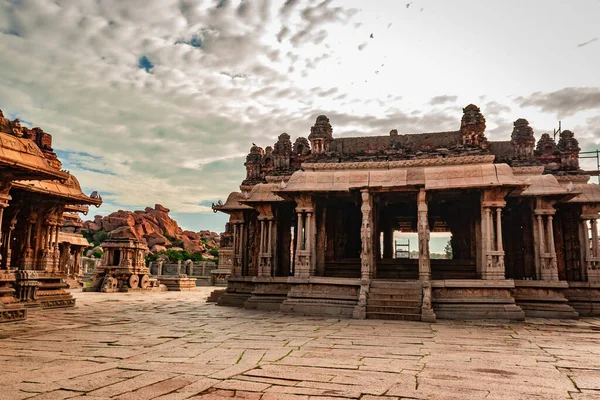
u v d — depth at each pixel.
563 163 24.88
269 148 30.39
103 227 103.88
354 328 15.22
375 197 24.56
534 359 9.56
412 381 7.36
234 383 7.14
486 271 20.50
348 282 21.08
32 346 10.82
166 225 114.38
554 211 22.34
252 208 27.92
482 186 20.56
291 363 8.78
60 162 26.44
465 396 6.49
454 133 24.78
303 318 18.77
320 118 26.17
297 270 22.75
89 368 8.26
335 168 24.11
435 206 29.97
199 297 34.94
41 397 6.31
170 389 6.75
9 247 21.31
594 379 7.65
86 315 19.12
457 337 13.23
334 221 28.52
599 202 23.34
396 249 38.44
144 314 19.91
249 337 12.62
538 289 21.31
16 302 16.53
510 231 25.97
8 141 15.79
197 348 10.61
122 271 41.25
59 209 25.02
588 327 16.41
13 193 22.42
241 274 27.53
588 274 23.14
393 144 24.88
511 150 25.28
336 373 7.90
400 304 19.44
